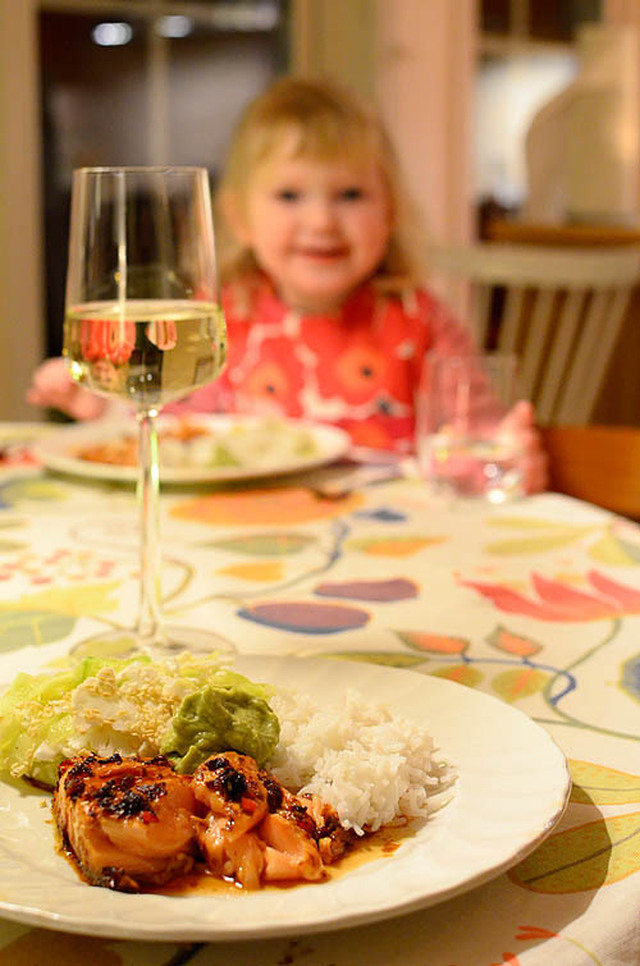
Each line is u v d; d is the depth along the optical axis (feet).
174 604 2.47
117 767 1.54
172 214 2.24
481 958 1.40
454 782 1.64
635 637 2.27
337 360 5.10
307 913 1.39
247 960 1.41
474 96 9.93
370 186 4.85
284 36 8.90
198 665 1.77
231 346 5.22
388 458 3.67
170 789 1.49
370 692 1.88
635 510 3.74
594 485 3.78
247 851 1.46
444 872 1.44
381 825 1.57
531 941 1.42
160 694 1.69
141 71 8.34
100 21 8.11
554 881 1.52
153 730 1.65
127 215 2.23
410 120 9.43
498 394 3.36
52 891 1.42
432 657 2.18
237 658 1.96
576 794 1.70
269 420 3.78
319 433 3.75
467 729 1.76
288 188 4.81
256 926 1.33
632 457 3.74
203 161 8.69
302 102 4.82
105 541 2.89
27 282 8.08
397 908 1.36
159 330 2.19
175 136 8.54
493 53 9.98
